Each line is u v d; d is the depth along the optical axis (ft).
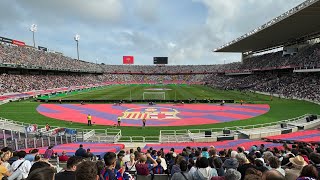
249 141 86.79
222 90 317.63
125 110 166.50
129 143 91.30
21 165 24.73
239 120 135.03
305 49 284.61
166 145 81.35
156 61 528.63
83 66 437.58
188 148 51.13
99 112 159.02
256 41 323.16
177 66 549.54
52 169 12.17
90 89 339.36
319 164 24.73
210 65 531.50
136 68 544.62
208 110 166.81
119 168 28.22
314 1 163.22
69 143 84.89
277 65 304.71
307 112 153.17
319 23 220.64
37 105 184.75
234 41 336.49
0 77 252.42
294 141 79.41
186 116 146.92
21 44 355.97
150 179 30.17
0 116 142.41
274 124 121.29
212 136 97.76
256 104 189.78
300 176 17.72
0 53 273.75
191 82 480.23
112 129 114.93
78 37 511.81
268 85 287.07
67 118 140.15
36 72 319.27
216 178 21.30
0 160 26.12
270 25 228.84
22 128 104.27
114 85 433.07
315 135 90.48
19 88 245.86
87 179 12.08
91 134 103.30
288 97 225.56
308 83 235.61
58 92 280.92
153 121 133.18
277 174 13.85
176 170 27.35
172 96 251.80
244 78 372.79
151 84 457.27
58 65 354.74
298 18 203.10
